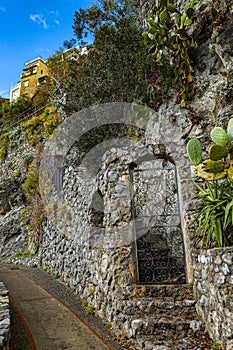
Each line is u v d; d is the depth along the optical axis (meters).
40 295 5.33
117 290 3.96
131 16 7.93
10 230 11.08
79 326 3.86
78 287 5.47
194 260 3.71
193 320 3.37
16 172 13.31
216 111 5.04
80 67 8.18
